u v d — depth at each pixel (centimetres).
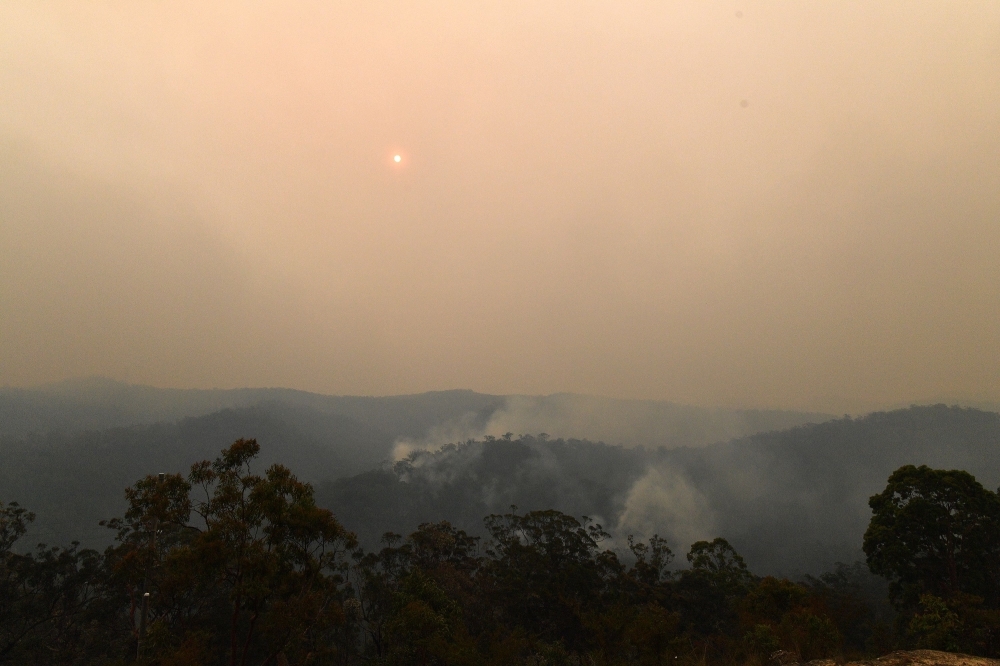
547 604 2694
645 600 2891
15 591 2491
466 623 2386
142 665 1220
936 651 820
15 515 2800
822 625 1112
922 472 1914
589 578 2895
